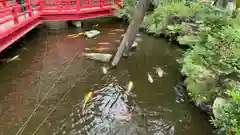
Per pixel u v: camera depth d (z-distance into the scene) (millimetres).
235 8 7555
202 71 4906
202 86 4902
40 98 5125
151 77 6148
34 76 6035
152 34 9352
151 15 9945
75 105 4938
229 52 4695
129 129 4316
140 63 6945
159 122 4504
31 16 8133
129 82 5902
